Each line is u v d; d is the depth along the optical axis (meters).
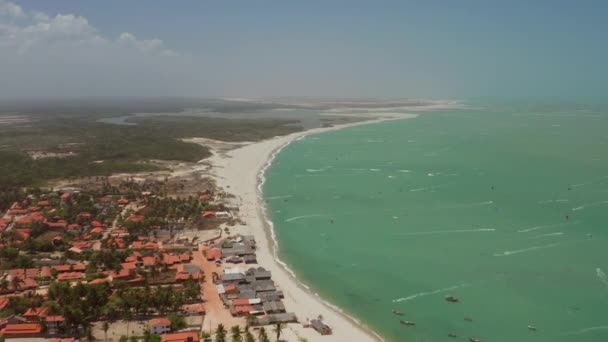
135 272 101.31
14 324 81.31
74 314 79.94
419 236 131.12
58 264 108.75
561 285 101.06
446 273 108.25
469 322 88.00
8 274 102.06
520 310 91.94
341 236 132.50
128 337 78.88
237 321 85.62
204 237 128.75
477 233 131.75
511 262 112.88
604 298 95.38
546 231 131.75
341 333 83.31
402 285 103.12
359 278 106.69
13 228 132.38
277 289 98.56
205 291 97.19
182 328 82.25
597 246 120.31
